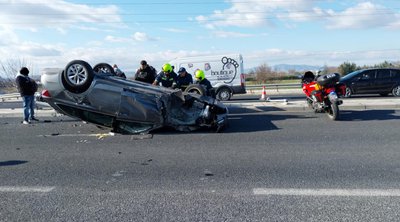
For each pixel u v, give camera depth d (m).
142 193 4.36
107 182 4.82
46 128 9.67
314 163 5.61
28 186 4.69
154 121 8.34
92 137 8.19
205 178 4.93
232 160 5.87
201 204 3.98
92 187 4.62
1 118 12.14
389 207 3.82
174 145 7.14
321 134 8.04
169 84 10.55
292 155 6.15
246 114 11.72
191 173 5.18
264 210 3.79
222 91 18.83
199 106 9.01
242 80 18.97
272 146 6.90
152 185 4.66
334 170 5.21
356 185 4.53
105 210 3.85
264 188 4.48
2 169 5.55
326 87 10.35
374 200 4.02
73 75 8.01
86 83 8.00
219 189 4.47
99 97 8.15
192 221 3.54
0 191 4.51
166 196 4.25
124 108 8.21
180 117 8.81
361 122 9.56
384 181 4.67
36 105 13.66
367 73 17.64
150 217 3.65
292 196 4.18
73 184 4.75
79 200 4.16
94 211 3.83
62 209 3.90
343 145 6.88
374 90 17.52
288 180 4.79
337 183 4.62
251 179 4.85
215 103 8.89
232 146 6.96
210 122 8.53
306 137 7.73
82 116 8.35
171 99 8.61
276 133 8.27
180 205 3.96
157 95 8.38
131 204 4.01
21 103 20.98
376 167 5.32
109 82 8.27
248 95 24.05
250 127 9.17
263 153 6.33
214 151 6.55
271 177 4.93
